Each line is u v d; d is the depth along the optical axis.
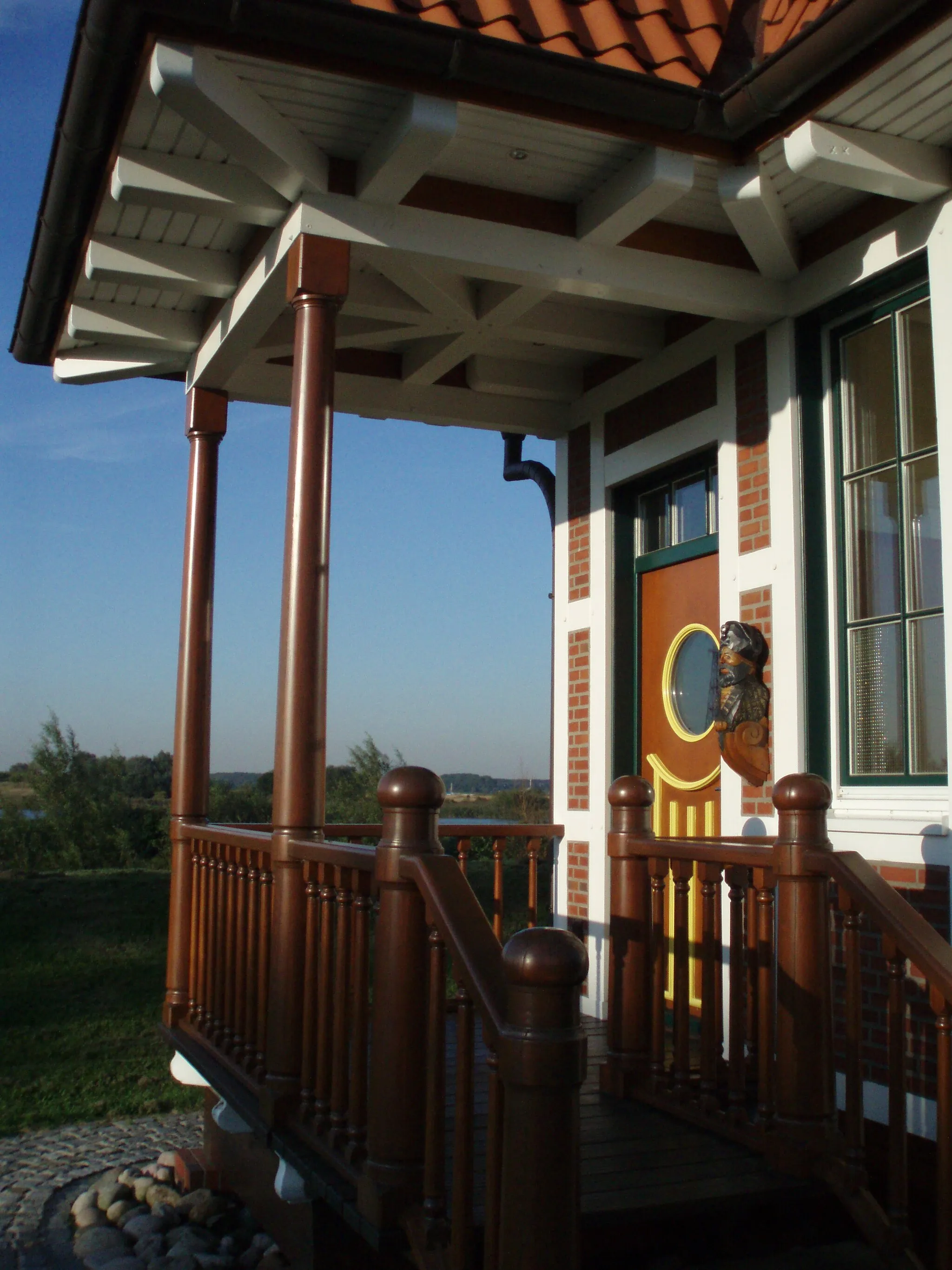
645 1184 3.19
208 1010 4.95
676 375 5.42
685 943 3.87
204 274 4.85
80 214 4.41
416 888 2.83
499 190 4.18
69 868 19.36
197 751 5.64
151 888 15.09
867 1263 3.09
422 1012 2.81
